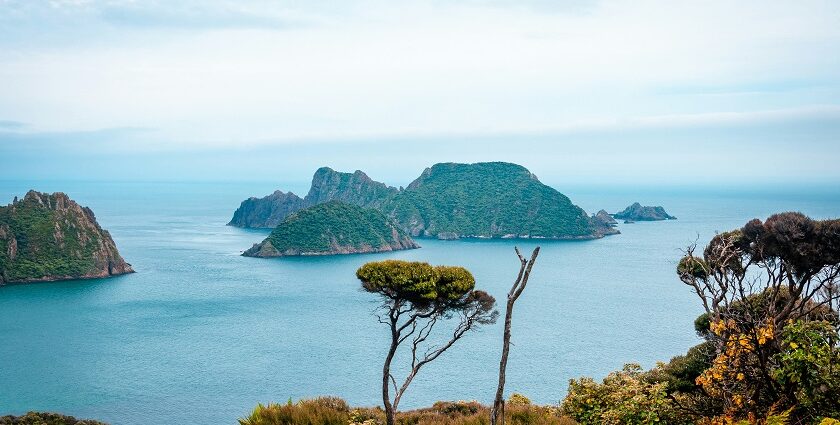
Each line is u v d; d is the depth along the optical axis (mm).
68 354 152875
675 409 16453
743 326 15516
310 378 127438
